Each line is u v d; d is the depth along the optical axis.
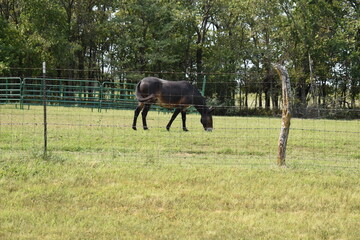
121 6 44.31
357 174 8.35
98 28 42.34
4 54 35.69
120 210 5.91
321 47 36.78
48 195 6.42
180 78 44.41
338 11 36.88
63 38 38.38
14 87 33.69
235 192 6.79
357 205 6.38
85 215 5.62
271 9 36.84
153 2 41.59
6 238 4.80
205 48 44.22
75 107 24.02
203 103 15.20
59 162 8.38
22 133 12.33
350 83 38.03
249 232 5.20
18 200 6.15
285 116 8.73
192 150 10.81
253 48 39.38
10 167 7.72
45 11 38.06
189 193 6.65
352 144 12.84
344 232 5.30
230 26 43.12
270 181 7.47
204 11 42.97
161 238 4.94
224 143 12.12
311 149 11.84
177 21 40.53
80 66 45.00
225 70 39.94
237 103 39.19
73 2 43.41
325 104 33.75
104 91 29.98
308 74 38.28
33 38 38.06
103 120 17.78
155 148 10.76
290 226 5.44
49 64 40.03
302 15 37.38
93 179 7.31
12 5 42.72
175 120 19.64
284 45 38.69
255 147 11.62
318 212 6.07
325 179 7.73
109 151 10.18
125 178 7.42
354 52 34.38
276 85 37.91
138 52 43.00
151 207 6.08
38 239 4.82
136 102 25.00
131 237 4.93
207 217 5.71
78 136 12.14
